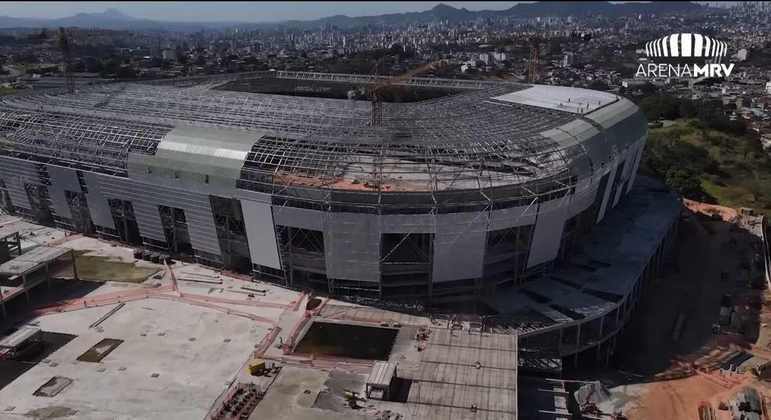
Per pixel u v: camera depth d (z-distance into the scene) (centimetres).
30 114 12344
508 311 8625
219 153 9462
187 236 10525
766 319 9838
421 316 8556
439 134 10050
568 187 8956
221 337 8150
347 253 8750
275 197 8719
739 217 14912
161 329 8350
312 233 9050
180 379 7206
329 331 8169
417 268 8812
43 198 12069
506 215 8512
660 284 11388
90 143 10838
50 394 6912
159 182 9956
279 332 8200
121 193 10606
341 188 8462
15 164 11731
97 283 9738
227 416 6438
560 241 9650
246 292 9419
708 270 11975
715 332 9481
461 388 6750
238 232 9788
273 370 7312
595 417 7325
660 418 7331
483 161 9006
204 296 9300
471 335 7856
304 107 12575
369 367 7306
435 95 17662
